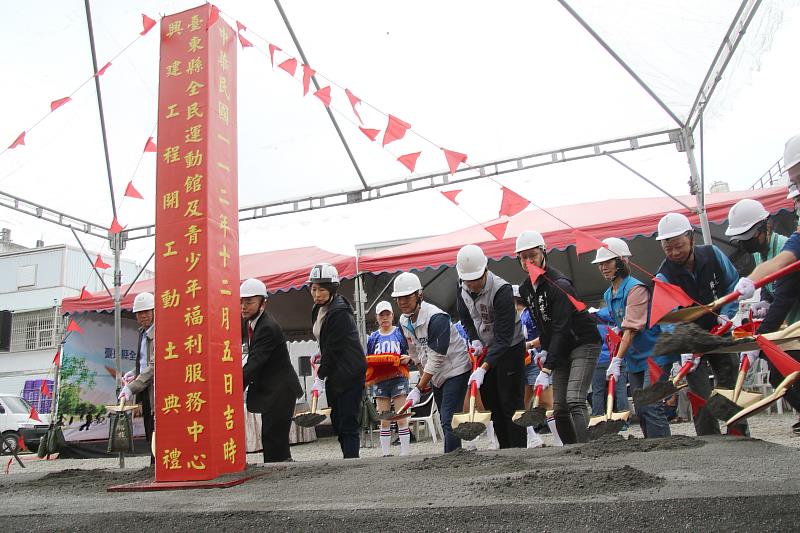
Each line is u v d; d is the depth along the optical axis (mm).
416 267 8281
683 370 3312
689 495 1594
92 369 10375
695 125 6270
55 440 9688
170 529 1822
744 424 3184
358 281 8500
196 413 2898
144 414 5883
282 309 11383
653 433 3775
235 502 2111
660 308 2770
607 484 1850
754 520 1418
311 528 1700
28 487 3043
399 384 6227
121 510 2090
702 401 3514
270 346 4285
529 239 4152
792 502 1477
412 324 5031
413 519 1670
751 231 3736
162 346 3016
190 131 3170
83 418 10125
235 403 3082
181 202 3107
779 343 2469
